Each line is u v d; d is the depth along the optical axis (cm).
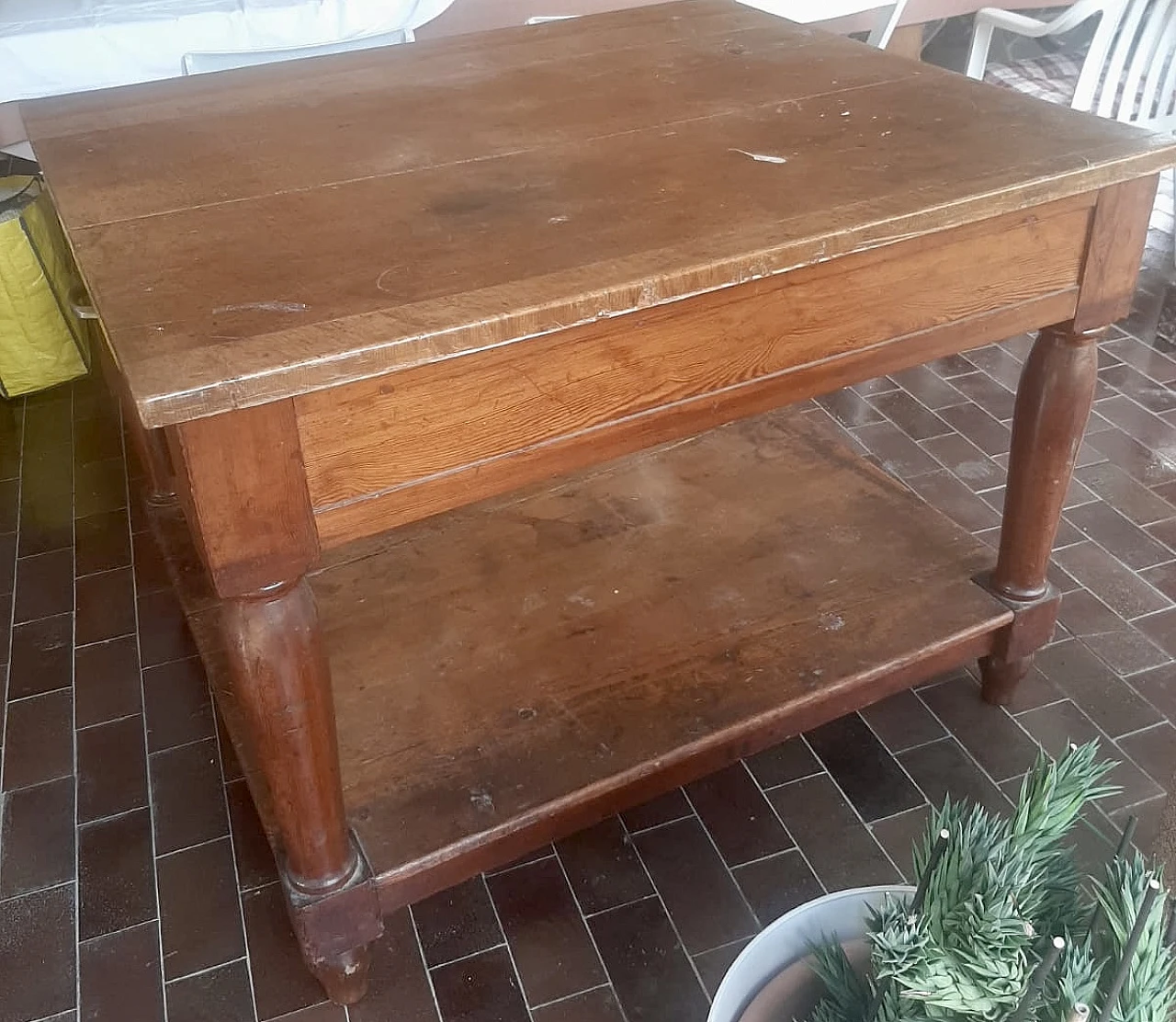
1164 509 220
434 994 140
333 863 125
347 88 161
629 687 153
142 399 83
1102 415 250
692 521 187
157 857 159
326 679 112
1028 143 127
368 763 142
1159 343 278
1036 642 169
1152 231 328
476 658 160
